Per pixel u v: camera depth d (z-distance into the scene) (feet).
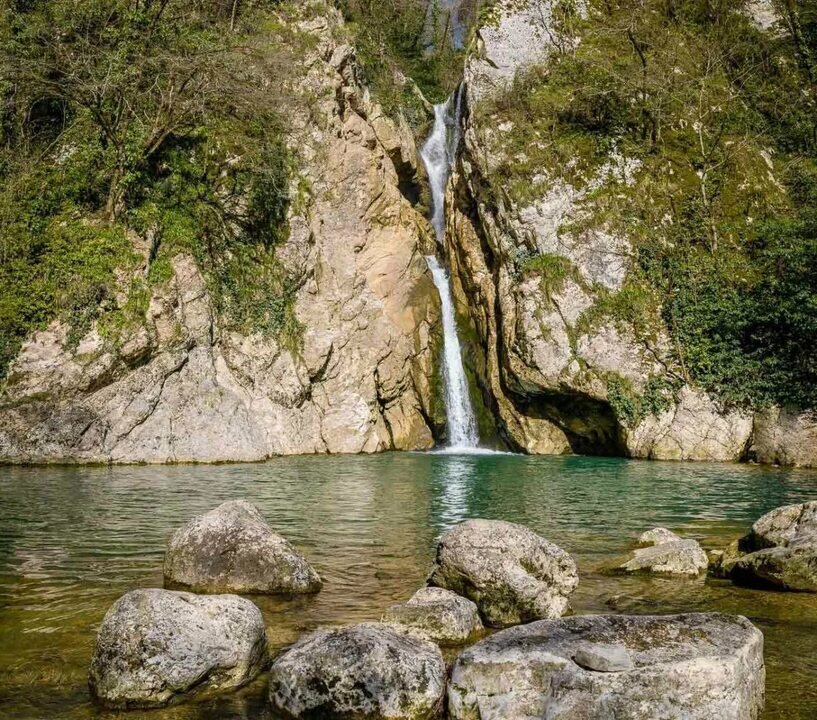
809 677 17.72
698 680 14.43
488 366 92.02
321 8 95.96
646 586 26.40
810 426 70.59
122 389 64.80
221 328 76.02
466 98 100.42
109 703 16.12
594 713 14.37
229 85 77.87
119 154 71.20
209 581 25.23
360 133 94.27
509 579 22.26
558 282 83.97
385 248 94.32
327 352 84.12
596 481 56.70
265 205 82.74
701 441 75.61
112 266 66.69
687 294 81.46
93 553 30.25
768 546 28.27
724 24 107.96
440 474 60.90
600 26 102.27
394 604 22.77
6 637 20.22
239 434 70.69
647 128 92.89
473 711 15.53
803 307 73.61
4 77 72.74
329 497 46.80
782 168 96.48
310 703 15.85
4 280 64.28
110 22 77.56
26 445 60.54
